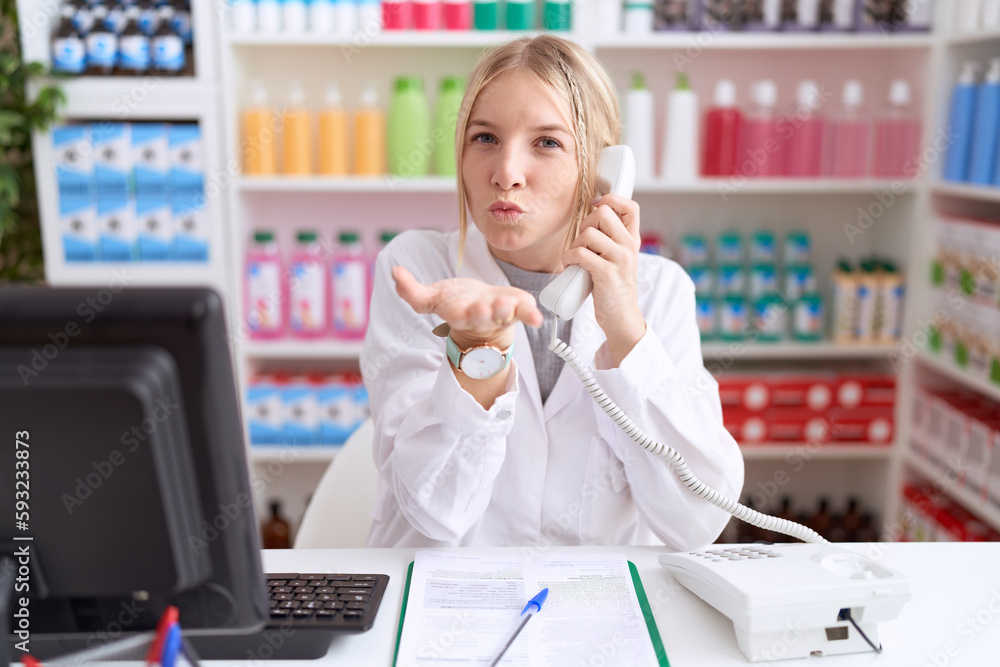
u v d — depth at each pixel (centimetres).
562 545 108
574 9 222
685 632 80
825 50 251
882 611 77
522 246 103
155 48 221
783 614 75
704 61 252
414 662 74
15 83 220
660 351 98
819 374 246
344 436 246
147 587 62
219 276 232
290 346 238
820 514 261
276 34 220
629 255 94
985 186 205
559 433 113
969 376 212
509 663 73
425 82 252
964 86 213
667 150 235
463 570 91
